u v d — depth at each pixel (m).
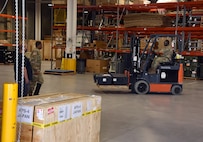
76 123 3.23
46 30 24.64
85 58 14.93
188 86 10.66
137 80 8.73
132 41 8.90
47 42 22.67
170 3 12.24
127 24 12.83
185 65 12.99
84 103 3.35
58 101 3.19
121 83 8.79
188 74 12.95
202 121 5.73
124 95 8.46
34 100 3.20
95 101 3.57
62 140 3.03
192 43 13.90
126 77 8.80
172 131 5.00
